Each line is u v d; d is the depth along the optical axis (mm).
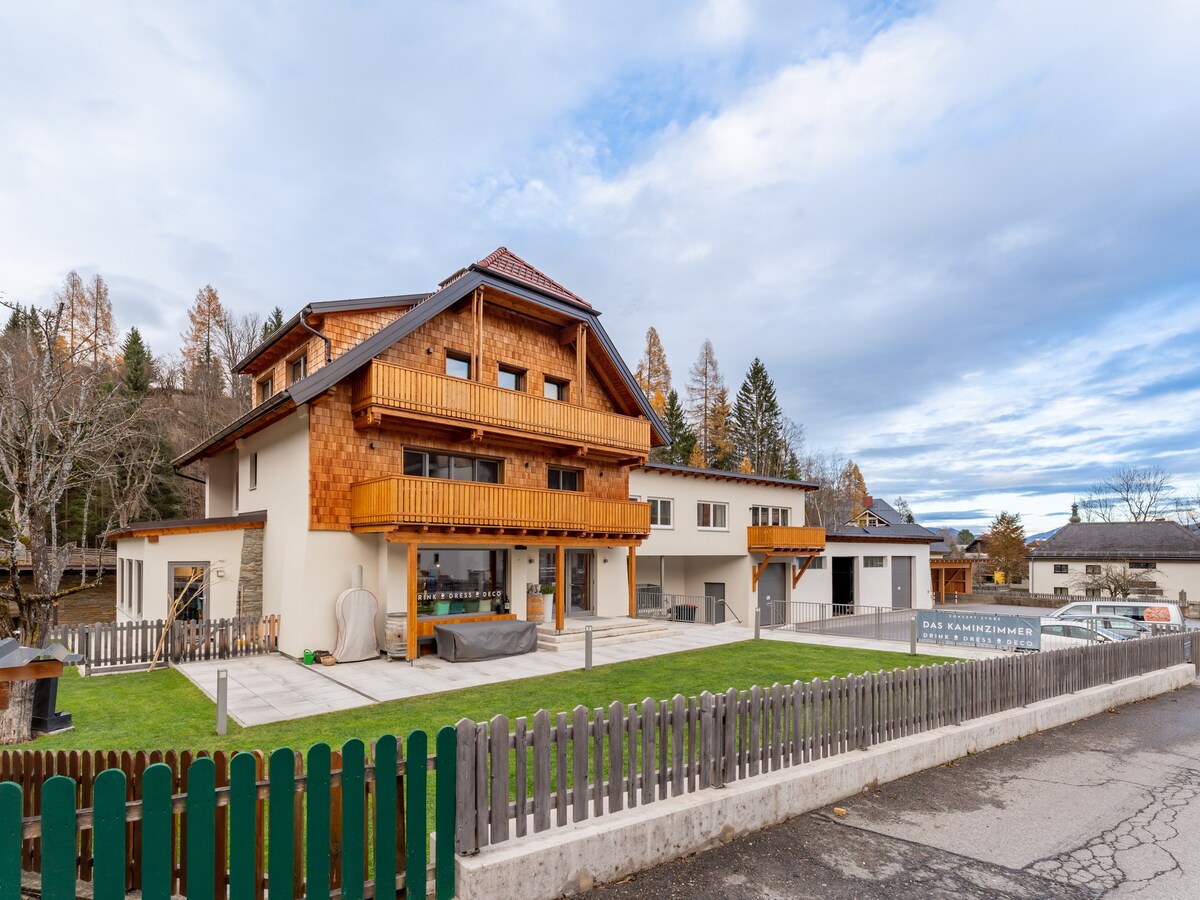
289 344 17344
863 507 46625
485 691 11000
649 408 21297
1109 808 6070
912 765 6945
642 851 4719
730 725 5609
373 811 3924
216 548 16156
